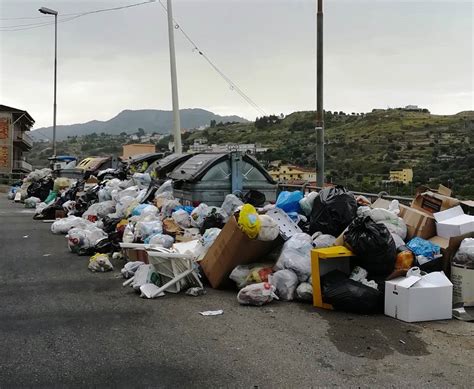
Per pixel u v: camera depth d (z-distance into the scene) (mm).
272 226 6363
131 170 16953
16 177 40188
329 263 5977
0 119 47906
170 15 17375
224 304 6043
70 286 6996
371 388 3816
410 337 4895
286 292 6152
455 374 4062
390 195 8117
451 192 7445
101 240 9398
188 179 10344
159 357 4414
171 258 6449
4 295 6504
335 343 4742
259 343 4746
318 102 11297
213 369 4156
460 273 5754
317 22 11406
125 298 6348
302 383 3902
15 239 11320
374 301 5582
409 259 5977
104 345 4703
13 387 3824
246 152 11023
